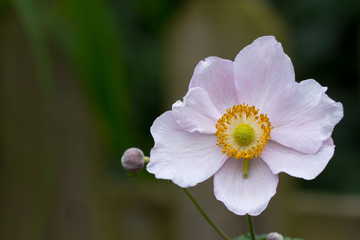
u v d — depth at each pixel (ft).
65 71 2.01
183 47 1.98
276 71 1.50
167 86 2.00
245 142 1.52
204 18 1.97
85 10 1.93
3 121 2.02
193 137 1.51
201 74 1.51
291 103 1.49
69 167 2.01
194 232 1.96
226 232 1.94
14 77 2.02
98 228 2.01
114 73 1.95
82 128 2.01
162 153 1.49
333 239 1.98
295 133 1.49
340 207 1.98
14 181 2.02
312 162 1.47
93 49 1.94
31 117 2.01
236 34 1.96
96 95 1.95
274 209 1.94
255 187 1.49
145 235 2.02
